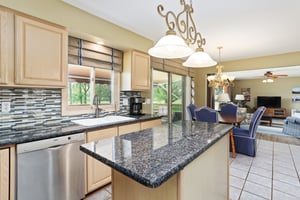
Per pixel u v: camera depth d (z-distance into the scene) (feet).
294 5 6.80
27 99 6.50
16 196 4.76
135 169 2.58
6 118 6.02
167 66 13.98
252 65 15.02
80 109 8.25
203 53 5.65
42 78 5.95
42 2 6.01
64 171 5.76
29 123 6.56
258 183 7.65
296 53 13.10
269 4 6.74
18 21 5.40
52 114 7.21
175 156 3.12
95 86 9.11
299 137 15.71
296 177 8.19
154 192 3.27
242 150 11.34
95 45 8.60
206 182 4.09
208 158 4.19
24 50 5.53
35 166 5.08
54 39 6.29
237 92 34.04
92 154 3.32
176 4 6.79
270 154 11.41
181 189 2.96
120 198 3.87
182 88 17.35
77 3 6.83
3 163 4.54
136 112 10.72
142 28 9.25
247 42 11.12
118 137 4.51
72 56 7.66
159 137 4.50
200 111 10.86
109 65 9.34
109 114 9.66
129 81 9.81
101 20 7.96
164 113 14.55
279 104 30.27
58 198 5.64
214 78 13.64
